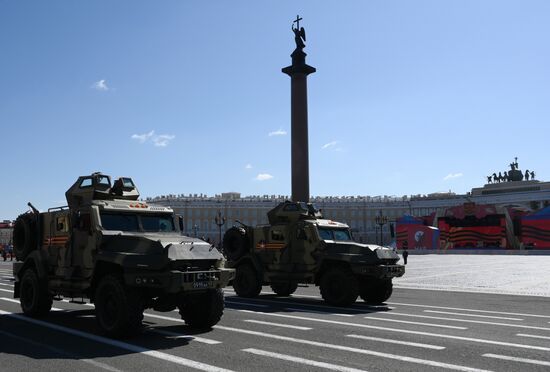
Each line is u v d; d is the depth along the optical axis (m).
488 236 70.25
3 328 10.40
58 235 11.45
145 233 10.76
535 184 107.62
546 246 65.88
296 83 31.78
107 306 9.53
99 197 11.29
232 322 11.34
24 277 12.18
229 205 131.00
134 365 7.26
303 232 16.45
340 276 14.91
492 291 19.56
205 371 6.93
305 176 31.05
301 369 7.02
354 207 134.50
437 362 7.46
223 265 10.27
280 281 16.98
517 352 8.16
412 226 73.19
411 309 14.03
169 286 8.99
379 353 8.05
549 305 14.93
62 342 8.91
